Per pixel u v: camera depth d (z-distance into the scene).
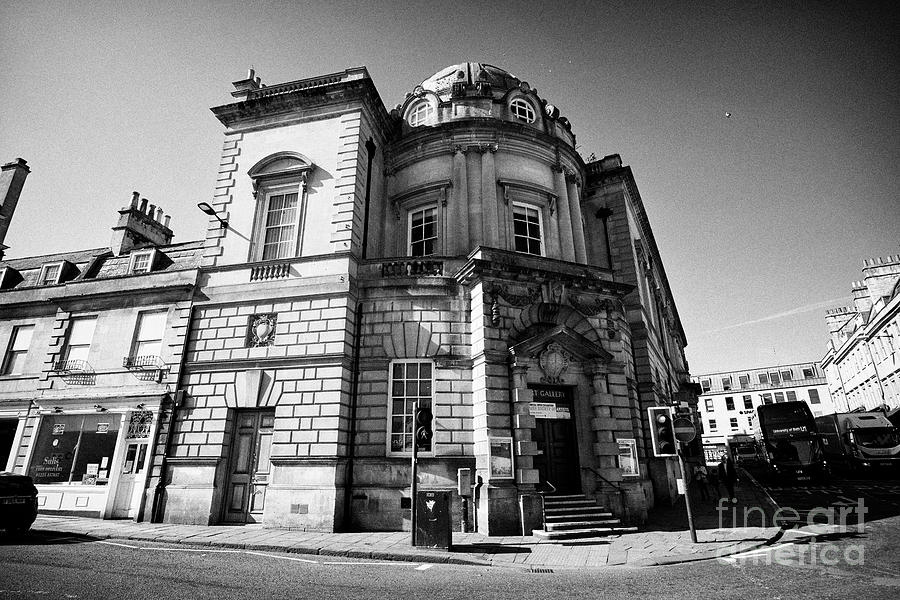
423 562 9.70
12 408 17.52
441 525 10.64
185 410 15.28
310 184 17.03
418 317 15.23
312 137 17.66
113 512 15.07
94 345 17.41
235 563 9.09
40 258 22.95
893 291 37.94
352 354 15.02
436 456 13.84
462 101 20.33
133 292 17.30
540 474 14.10
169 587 7.14
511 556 9.98
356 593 7.01
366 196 17.72
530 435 13.39
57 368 17.55
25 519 11.90
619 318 16.66
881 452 27.94
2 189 24.72
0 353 18.91
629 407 16.33
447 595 7.00
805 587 7.10
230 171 18.02
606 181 23.03
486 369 13.82
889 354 38.59
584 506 13.33
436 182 18.75
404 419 14.48
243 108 18.38
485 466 13.10
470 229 18.11
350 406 14.53
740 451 38.59
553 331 14.43
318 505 13.12
